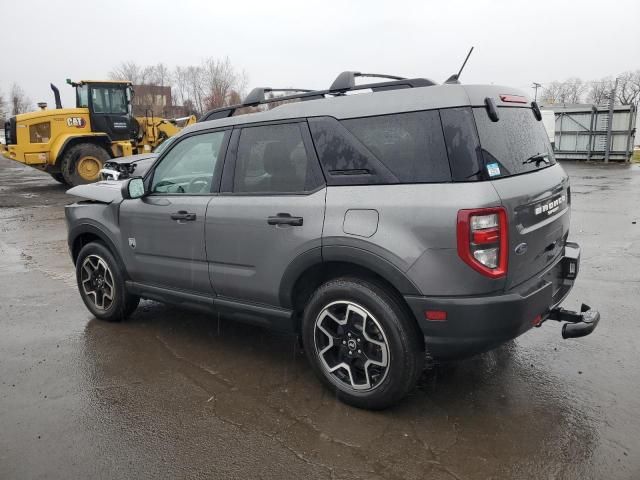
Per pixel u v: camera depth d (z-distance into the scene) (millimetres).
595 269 6090
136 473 2711
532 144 3377
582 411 3172
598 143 21766
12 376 3824
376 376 3168
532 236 3033
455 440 2920
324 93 3539
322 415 3213
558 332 4328
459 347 2875
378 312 3035
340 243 3100
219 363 3990
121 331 4668
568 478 2592
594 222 8844
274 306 3602
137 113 18469
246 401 3410
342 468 2711
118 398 3480
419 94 2990
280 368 3887
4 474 2721
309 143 3344
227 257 3742
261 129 3627
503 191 2816
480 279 2770
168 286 4273
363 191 3076
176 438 3010
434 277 2826
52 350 4273
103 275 4828
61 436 3053
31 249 8148
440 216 2783
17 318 5043
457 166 2812
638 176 16062
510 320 2834
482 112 2924
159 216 4148
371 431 3027
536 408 3221
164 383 3682
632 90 58594
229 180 3771
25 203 13289
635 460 2709
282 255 3406
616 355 3887
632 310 4750
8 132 15805
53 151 15312
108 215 4609
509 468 2672
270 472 2693
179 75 51094
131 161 10992
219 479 2652
